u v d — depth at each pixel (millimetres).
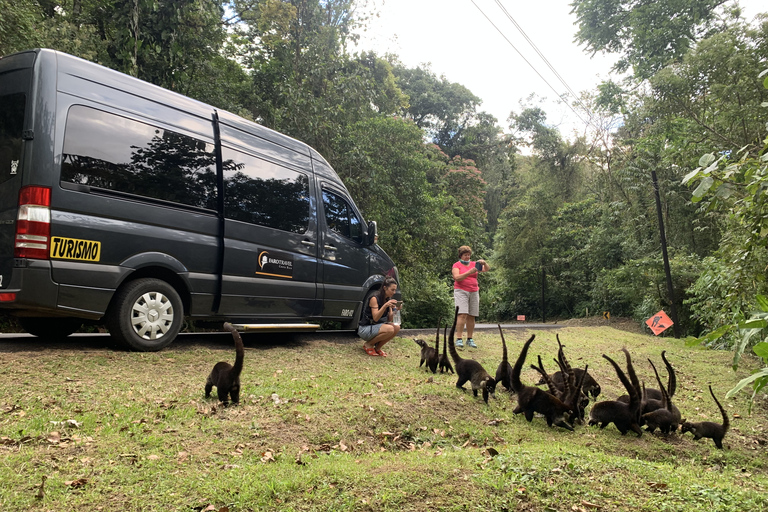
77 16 12883
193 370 5836
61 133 5398
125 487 3078
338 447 4312
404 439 4805
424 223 19344
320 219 8586
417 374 7203
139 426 4055
